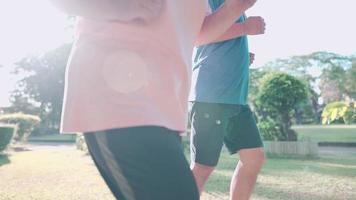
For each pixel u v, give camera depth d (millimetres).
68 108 1072
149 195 995
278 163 10094
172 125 1072
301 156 12562
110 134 1013
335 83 37625
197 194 1038
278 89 14070
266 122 14164
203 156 2510
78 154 14195
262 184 6125
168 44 1113
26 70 46812
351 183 6227
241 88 2598
